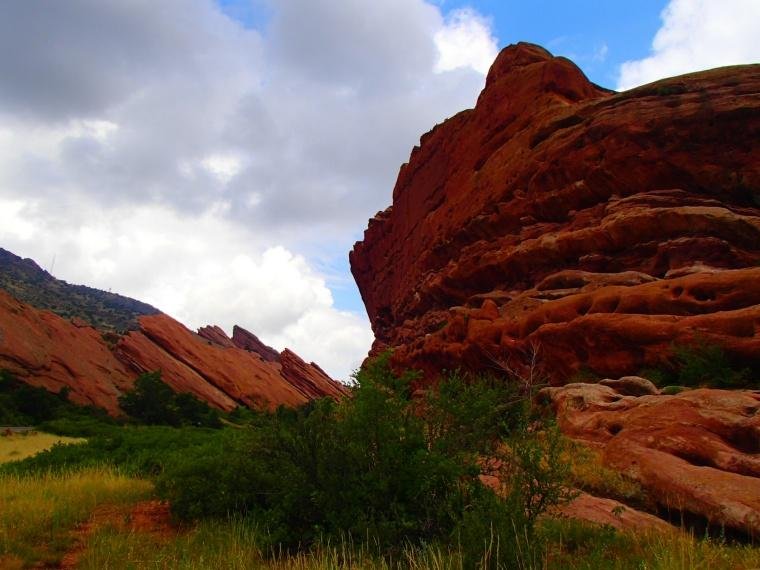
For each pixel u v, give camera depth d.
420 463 6.18
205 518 8.16
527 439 6.29
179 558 5.98
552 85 39.16
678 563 4.83
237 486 8.36
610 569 4.88
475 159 44.97
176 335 92.06
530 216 33.44
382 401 6.57
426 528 5.96
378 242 71.12
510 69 46.94
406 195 63.31
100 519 8.36
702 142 25.72
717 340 15.69
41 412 48.91
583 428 12.31
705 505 7.14
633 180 27.41
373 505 6.20
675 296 18.66
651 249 24.20
